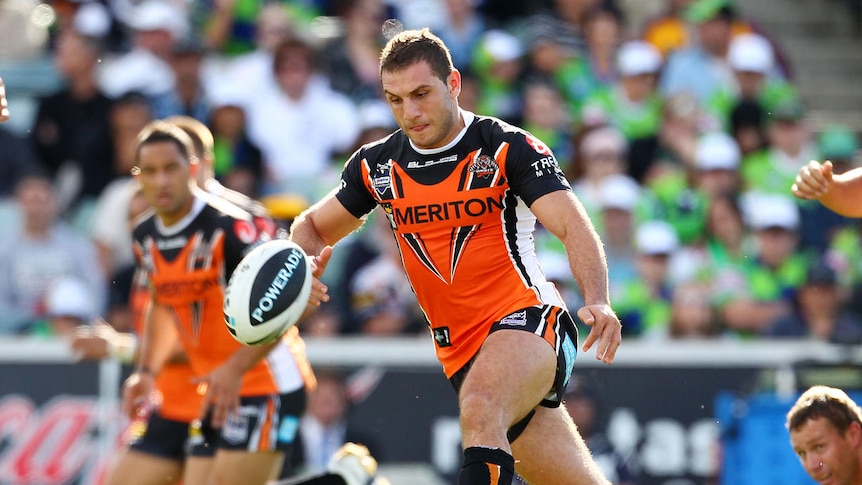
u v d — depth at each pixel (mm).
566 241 16578
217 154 37812
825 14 52469
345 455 22062
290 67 38750
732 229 36719
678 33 43031
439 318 17844
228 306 16594
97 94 38281
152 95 38656
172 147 22219
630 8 48406
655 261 34812
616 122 40094
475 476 15641
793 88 44969
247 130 38469
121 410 27328
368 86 40969
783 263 36250
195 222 22578
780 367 30156
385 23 41969
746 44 42750
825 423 18734
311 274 17016
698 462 30031
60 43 40000
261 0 42938
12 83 39344
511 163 16938
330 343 30031
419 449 29844
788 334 33750
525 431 17812
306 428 29578
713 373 30250
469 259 17312
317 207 18281
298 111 38844
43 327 34219
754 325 34125
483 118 17359
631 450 29984
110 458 29734
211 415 22938
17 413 29734
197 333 22969
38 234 34906
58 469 29641
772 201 37156
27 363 29891
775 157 40281
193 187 22922
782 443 29672
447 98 16859
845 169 41031
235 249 22359
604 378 30281
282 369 23078
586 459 18047
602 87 41531
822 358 30078
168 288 22875
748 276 35969
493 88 40656
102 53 39344
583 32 42312
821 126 47031
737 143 41062
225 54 42469
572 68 41406
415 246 17625
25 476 29562
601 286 16203
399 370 30047
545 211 16719
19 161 37906
